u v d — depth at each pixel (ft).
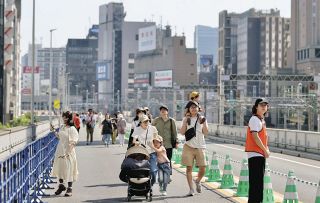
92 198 70.13
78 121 181.37
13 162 51.31
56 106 393.91
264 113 54.39
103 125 195.21
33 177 70.49
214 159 89.25
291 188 59.11
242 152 172.14
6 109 402.11
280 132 188.14
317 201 54.60
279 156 157.69
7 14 386.32
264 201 63.62
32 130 202.80
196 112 70.79
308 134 163.73
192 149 71.26
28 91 650.84
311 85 393.91
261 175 53.67
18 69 547.90
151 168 71.87
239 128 240.73
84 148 185.37
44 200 68.23
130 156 68.39
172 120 79.51
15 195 51.03
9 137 146.30
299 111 394.11
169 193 75.10
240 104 400.67
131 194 67.51
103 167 115.85
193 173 100.27
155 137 73.05
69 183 72.02
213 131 288.51
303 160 142.72
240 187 72.13
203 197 70.74
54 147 126.41
